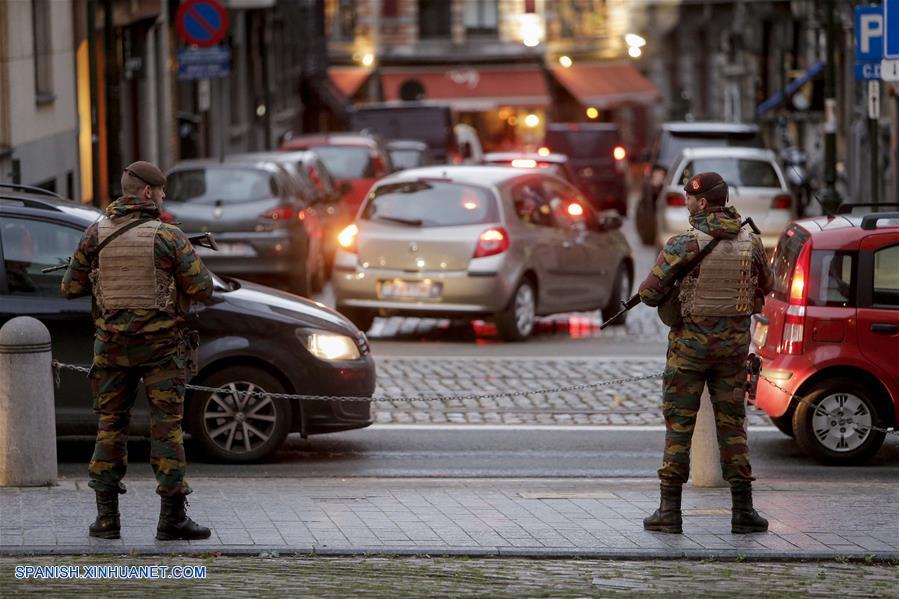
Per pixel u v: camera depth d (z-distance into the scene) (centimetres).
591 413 3575
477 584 1922
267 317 2944
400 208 4691
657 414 3569
